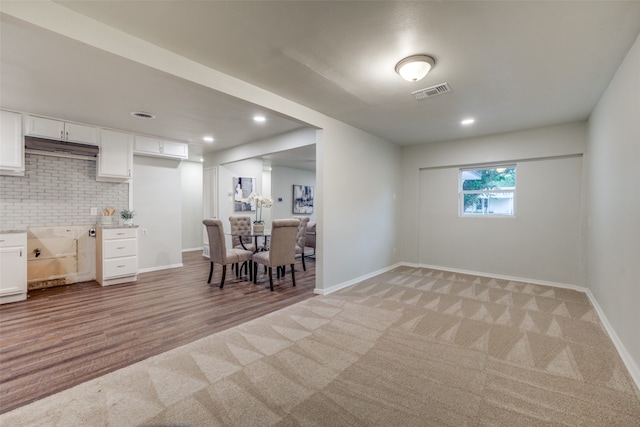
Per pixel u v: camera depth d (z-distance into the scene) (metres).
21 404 1.74
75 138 4.19
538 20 1.90
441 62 2.45
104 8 1.79
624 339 2.29
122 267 4.41
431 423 1.60
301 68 2.56
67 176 4.34
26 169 4.00
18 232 3.58
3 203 3.84
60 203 4.29
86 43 1.88
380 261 5.15
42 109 3.67
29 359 2.25
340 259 4.19
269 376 2.02
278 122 4.30
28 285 4.05
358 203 4.54
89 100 3.38
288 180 8.85
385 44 2.20
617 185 2.58
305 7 1.78
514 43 2.17
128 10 1.81
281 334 2.67
